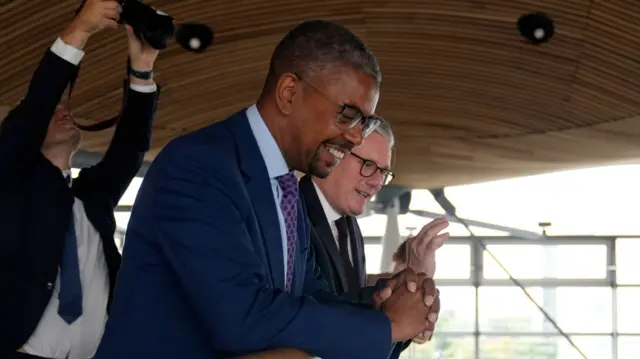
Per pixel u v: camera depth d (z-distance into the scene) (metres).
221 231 1.37
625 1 5.25
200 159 1.42
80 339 2.49
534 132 7.72
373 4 5.62
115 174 2.65
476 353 17.50
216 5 5.51
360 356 1.40
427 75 6.65
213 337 1.36
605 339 16.98
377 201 12.62
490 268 17.48
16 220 2.37
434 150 9.09
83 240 2.53
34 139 2.34
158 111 7.14
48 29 5.27
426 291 1.50
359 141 1.50
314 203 2.44
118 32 5.43
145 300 1.43
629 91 6.26
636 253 16.88
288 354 1.25
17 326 2.34
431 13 5.73
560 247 17.12
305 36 1.49
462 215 16.98
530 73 6.40
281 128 1.51
